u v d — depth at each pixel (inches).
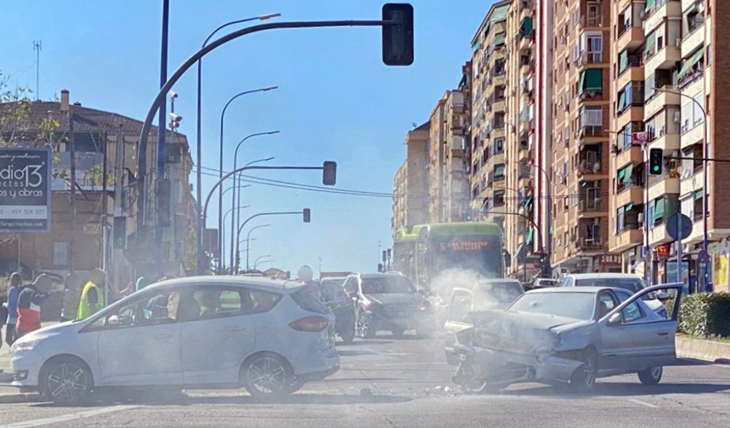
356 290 1418.6
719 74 2162.9
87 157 3051.2
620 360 663.8
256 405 579.8
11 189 1056.8
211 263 2938.0
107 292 925.2
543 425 476.4
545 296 700.7
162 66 1053.8
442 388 681.0
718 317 1102.4
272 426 478.3
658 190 2502.5
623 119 2760.8
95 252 2583.7
